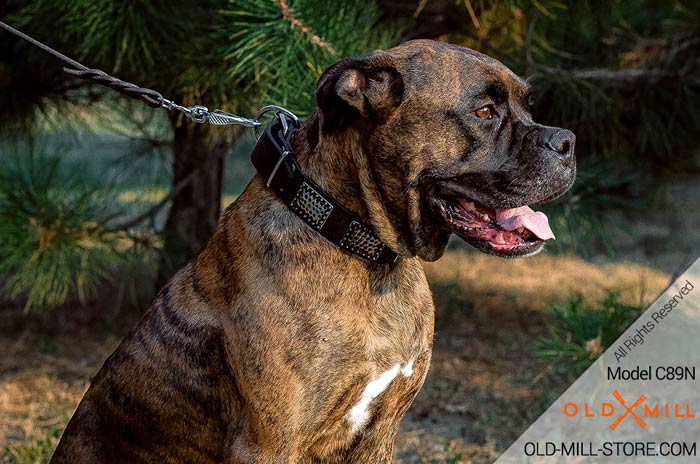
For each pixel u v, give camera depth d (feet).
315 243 4.58
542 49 8.02
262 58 5.82
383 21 7.42
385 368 4.64
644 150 8.33
